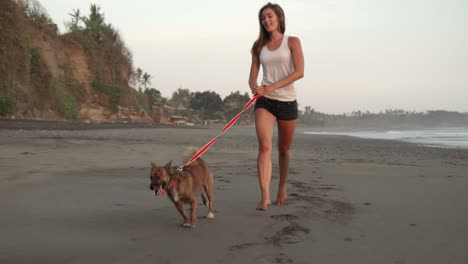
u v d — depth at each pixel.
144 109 62.97
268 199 5.02
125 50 56.25
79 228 4.11
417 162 10.91
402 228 4.23
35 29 40.25
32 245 3.58
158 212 4.83
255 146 16.23
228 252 3.48
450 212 4.91
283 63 5.01
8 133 17.48
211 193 4.89
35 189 5.84
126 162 9.12
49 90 37.62
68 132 21.27
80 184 6.30
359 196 5.84
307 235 3.97
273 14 5.02
